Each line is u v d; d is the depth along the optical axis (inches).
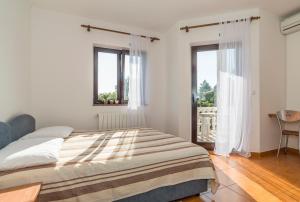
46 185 50.4
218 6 123.8
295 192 81.7
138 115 150.1
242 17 131.0
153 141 85.7
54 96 126.0
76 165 56.1
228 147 128.3
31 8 118.6
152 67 162.6
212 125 150.4
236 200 75.4
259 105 130.1
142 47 152.9
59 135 88.0
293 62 140.1
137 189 61.4
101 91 146.6
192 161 73.0
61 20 128.0
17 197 38.9
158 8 125.1
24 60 107.0
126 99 152.9
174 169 69.0
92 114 138.1
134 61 148.3
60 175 52.7
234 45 129.5
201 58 150.4
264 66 132.2
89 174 55.9
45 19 123.2
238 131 128.5
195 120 150.5
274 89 138.0
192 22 143.8
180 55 147.3
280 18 140.1
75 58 132.3
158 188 67.1
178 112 148.4
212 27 139.2
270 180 93.0
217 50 138.6
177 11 129.7
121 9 125.5
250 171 104.2
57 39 126.6
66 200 51.6
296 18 128.3
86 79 136.0
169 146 78.2
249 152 128.0
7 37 84.1
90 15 133.2
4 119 80.4
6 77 82.9
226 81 130.4
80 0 113.9
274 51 137.5
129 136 95.2
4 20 81.3
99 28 137.8
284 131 134.1
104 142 83.5
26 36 110.5
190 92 148.6
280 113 133.7
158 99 164.2
